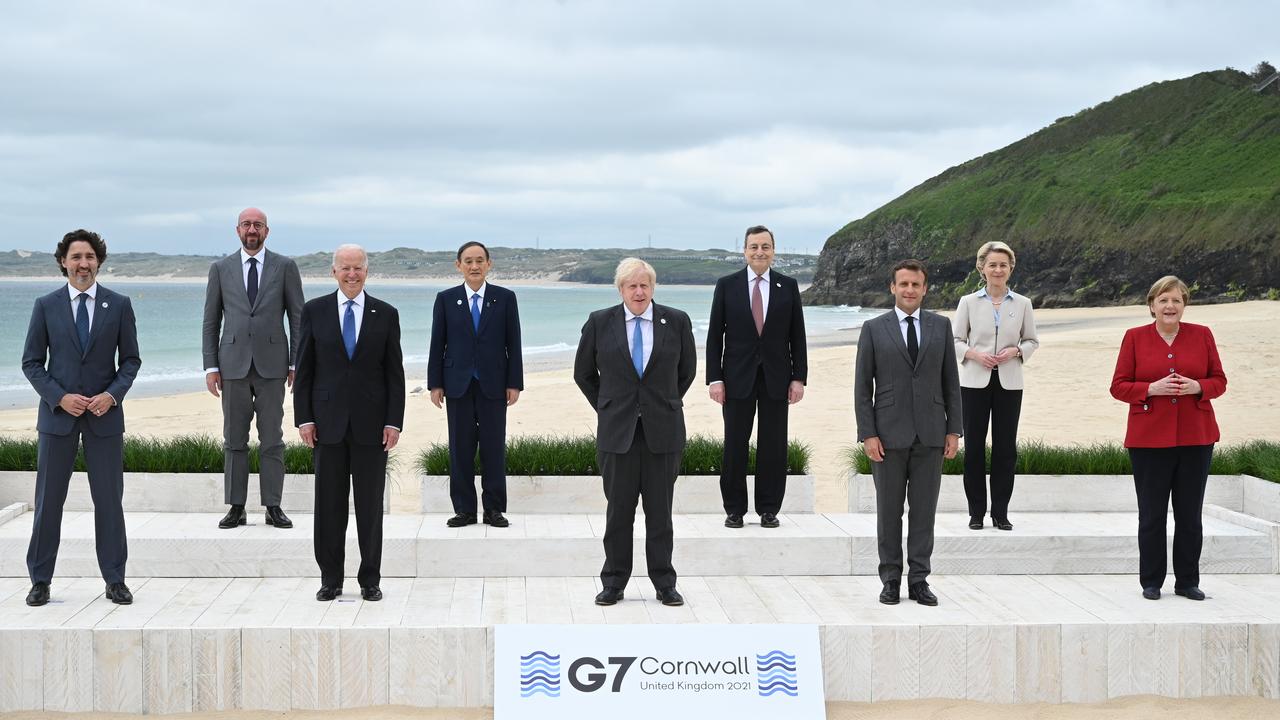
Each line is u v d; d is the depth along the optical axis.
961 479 7.26
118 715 4.88
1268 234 64.31
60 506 5.49
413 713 4.89
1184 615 5.41
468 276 6.75
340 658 4.94
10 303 78.88
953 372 5.77
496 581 6.12
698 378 20.80
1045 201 85.06
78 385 5.52
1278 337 25.20
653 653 4.93
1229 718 4.98
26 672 4.88
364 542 5.65
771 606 5.64
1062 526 6.77
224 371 6.58
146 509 7.00
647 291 5.63
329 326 5.56
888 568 5.72
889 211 98.19
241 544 6.13
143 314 62.28
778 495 6.68
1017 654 5.11
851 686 5.07
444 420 15.16
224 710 4.92
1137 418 5.80
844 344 34.06
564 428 14.47
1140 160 87.75
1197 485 5.75
